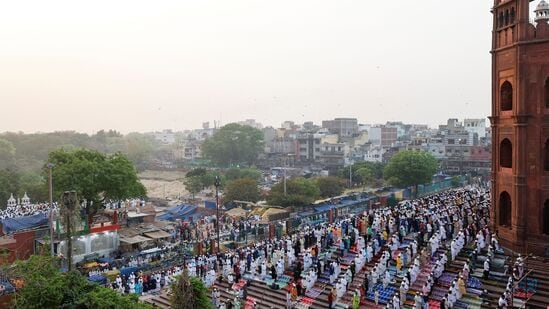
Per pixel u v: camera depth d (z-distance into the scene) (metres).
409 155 92.56
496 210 37.84
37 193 92.44
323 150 165.00
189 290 23.95
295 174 138.62
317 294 36.03
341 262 40.03
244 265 42.44
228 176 122.31
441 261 34.56
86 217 52.91
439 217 44.56
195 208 80.69
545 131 33.50
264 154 182.88
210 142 179.12
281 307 35.38
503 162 37.47
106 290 22.27
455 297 30.67
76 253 49.91
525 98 34.06
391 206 66.62
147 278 41.47
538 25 33.53
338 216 69.31
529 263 32.91
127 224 66.44
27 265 23.53
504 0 35.91
